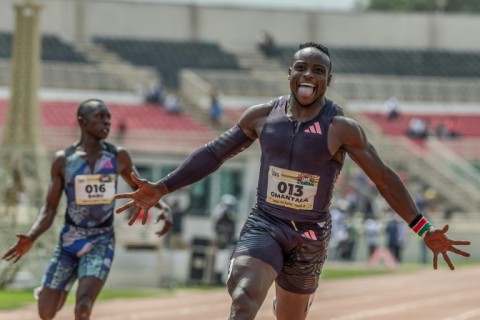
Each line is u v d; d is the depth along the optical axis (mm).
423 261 74750
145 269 47719
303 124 15227
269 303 38625
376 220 75938
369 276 60062
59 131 79438
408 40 131750
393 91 117688
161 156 76125
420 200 77875
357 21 130375
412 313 38312
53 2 118688
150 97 101625
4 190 43750
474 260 78312
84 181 20969
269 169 15406
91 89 103688
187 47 122562
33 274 43625
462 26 132500
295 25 128625
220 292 45500
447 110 116812
